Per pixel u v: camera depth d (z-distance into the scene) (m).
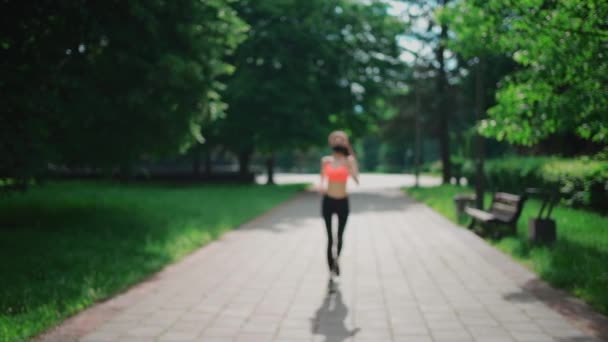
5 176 7.90
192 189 26.53
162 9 10.41
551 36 6.50
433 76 33.31
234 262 8.07
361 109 33.03
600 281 5.95
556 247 8.08
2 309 5.32
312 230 11.90
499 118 7.34
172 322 4.97
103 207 14.77
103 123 10.60
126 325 4.87
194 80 10.52
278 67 29.72
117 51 9.91
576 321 4.95
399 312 5.30
